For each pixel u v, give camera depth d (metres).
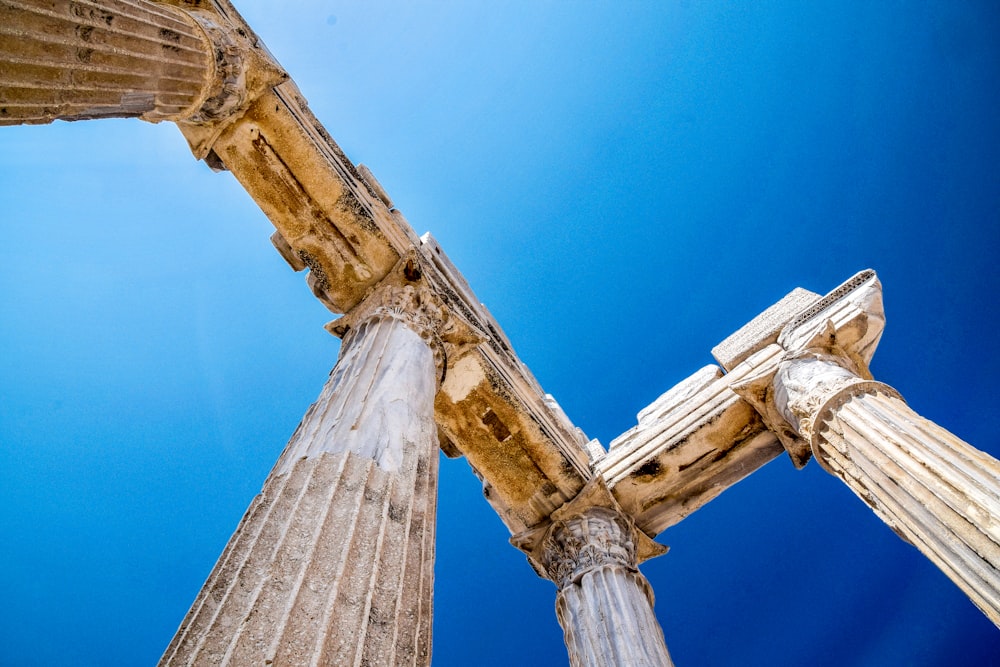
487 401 13.38
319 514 5.61
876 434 9.73
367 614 4.87
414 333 10.30
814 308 13.99
